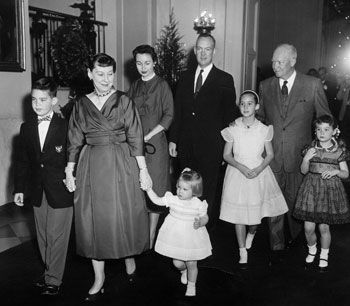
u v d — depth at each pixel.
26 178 3.30
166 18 8.84
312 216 3.69
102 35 8.20
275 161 4.08
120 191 3.12
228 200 3.84
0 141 5.56
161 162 4.05
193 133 4.29
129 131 3.13
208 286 3.45
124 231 3.16
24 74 5.89
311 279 3.61
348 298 3.27
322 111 4.00
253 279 3.59
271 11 14.98
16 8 5.63
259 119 4.24
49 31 7.62
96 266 3.25
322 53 17.36
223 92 4.24
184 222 3.22
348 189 6.44
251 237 4.18
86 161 3.15
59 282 3.31
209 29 8.56
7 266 3.83
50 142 3.14
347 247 4.36
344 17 16.70
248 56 9.09
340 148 3.70
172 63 7.87
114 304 3.14
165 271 3.73
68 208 3.25
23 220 5.11
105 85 3.04
